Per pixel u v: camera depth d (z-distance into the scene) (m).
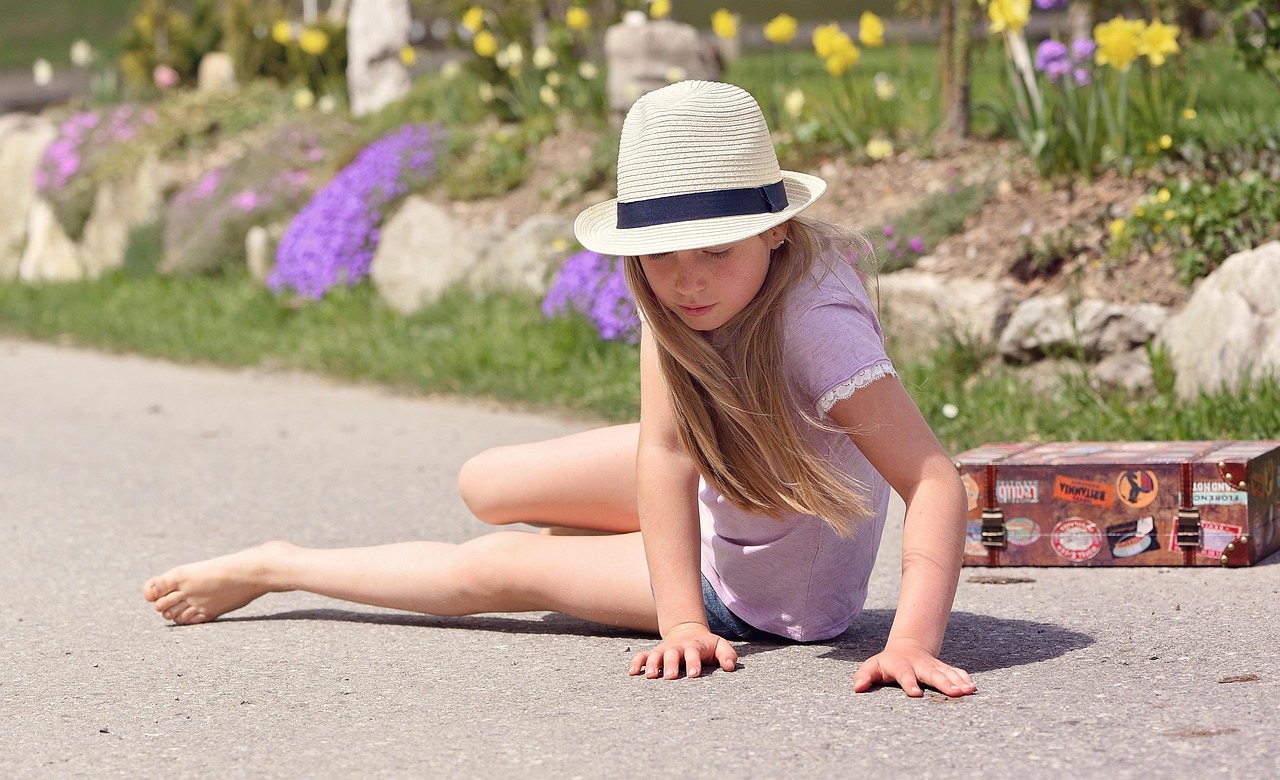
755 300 3.15
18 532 5.62
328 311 10.95
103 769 2.95
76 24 46.34
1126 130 7.91
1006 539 4.52
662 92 3.11
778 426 3.19
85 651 3.92
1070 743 2.79
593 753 2.88
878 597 4.26
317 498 6.11
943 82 9.41
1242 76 9.86
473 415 8.07
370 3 14.60
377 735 3.08
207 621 4.19
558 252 9.96
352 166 12.08
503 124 12.39
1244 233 6.89
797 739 2.89
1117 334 6.88
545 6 13.24
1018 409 6.46
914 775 2.66
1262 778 2.56
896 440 3.20
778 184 3.11
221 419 8.30
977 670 3.34
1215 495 4.31
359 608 4.32
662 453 3.43
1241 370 6.10
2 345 12.30
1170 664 3.33
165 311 12.17
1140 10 10.11
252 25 17.98
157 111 16.11
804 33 29.83
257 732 3.14
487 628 4.01
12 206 17.14
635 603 3.65
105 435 7.93
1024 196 8.00
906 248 7.85
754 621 3.61
